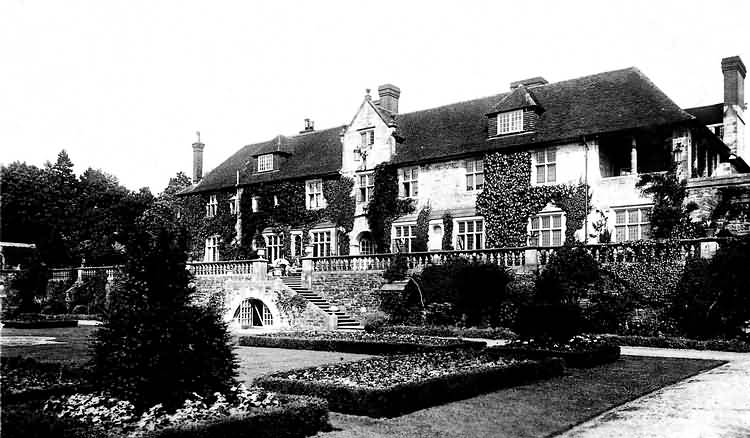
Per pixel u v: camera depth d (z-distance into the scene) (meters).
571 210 30.98
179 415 9.02
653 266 24.72
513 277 28.25
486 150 33.94
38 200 58.19
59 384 11.56
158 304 9.83
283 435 9.39
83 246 58.09
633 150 30.27
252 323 35.06
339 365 14.63
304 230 41.84
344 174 40.34
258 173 45.72
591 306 25.66
